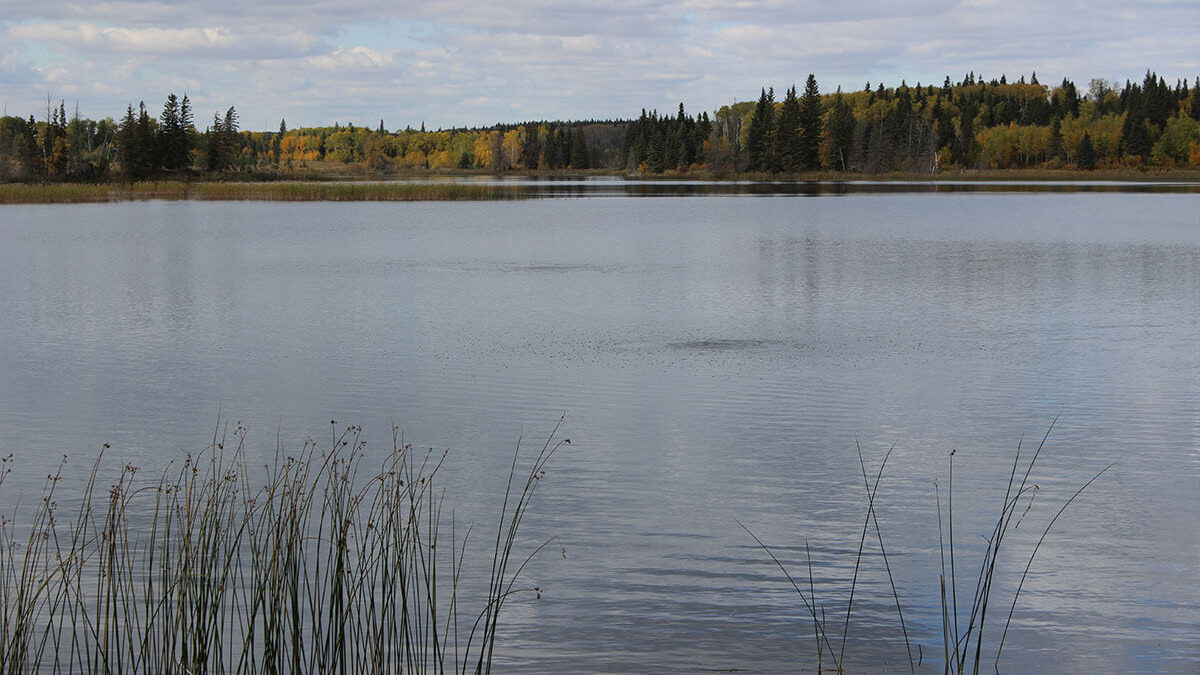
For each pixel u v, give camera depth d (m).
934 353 15.48
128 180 101.38
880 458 10.23
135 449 10.52
